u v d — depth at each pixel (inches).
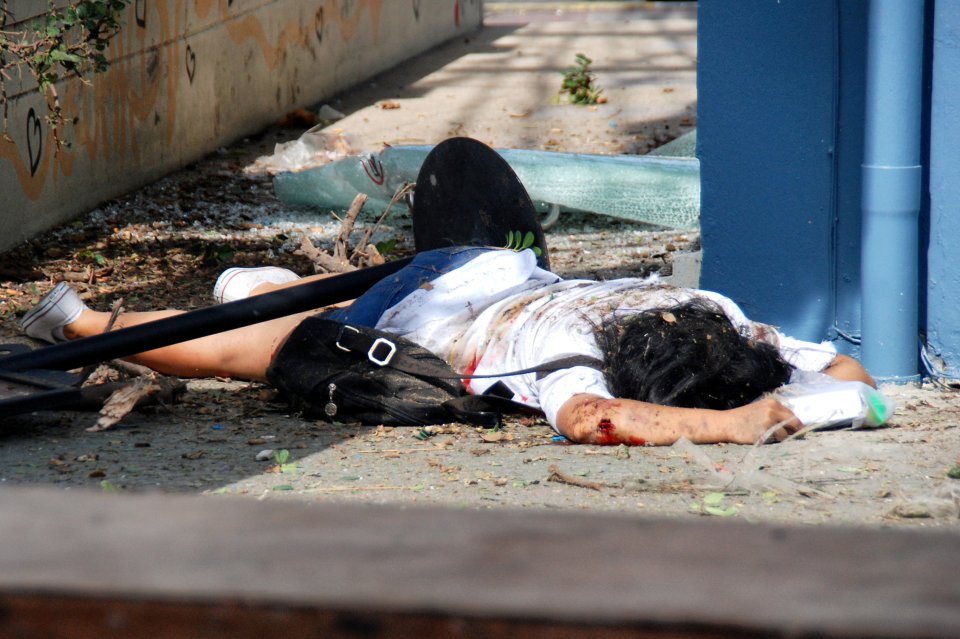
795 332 525.3
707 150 527.5
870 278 479.8
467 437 426.3
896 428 422.0
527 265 477.1
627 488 353.4
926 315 491.5
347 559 102.2
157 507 113.0
